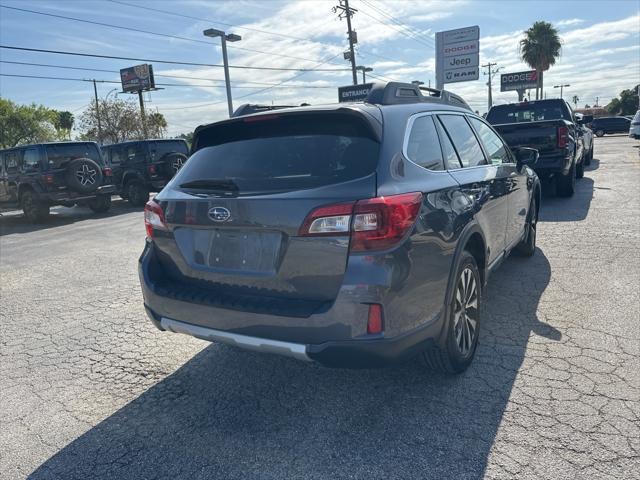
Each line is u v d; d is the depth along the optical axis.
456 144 3.71
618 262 5.46
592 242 6.36
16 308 5.36
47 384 3.57
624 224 7.20
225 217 2.77
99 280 6.34
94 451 2.77
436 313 2.87
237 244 2.81
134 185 15.13
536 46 50.12
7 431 3.01
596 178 12.48
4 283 6.46
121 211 14.26
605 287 4.73
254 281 2.75
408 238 2.58
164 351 4.04
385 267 2.48
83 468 2.63
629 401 2.88
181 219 2.99
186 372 3.64
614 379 3.13
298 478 2.45
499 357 3.52
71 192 12.61
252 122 3.09
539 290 4.79
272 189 2.70
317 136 2.88
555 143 8.72
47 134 44.44
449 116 3.83
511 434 2.66
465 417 2.84
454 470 2.43
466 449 2.57
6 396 3.43
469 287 3.40
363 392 3.19
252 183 2.81
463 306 3.27
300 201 2.55
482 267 3.71
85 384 3.55
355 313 2.48
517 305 4.45
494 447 2.57
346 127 2.86
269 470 2.52
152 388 3.44
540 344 3.68
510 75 55.84
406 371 3.41
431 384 3.22
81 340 4.36
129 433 2.92
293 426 2.88
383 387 3.23
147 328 4.57
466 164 3.75
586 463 2.41
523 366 3.37
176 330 3.07
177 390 3.39
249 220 2.69
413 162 2.94
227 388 3.37
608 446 2.52
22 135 42.88
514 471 2.39
